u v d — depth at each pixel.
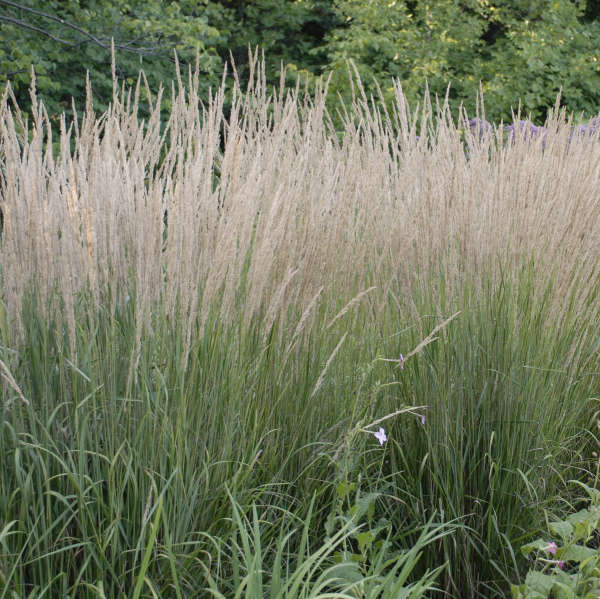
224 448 2.23
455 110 11.45
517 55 11.95
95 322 2.19
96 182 2.12
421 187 2.86
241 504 2.23
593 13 14.94
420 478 2.55
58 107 8.88
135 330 2.19
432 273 2.70
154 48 8.86
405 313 2.72
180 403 2.08
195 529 2.19
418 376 2.64
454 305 2.68
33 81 2.19
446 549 2.46
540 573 2.26
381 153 2.93
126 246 2.31
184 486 2.12
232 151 2.35
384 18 12.18
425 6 13.16
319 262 2.46
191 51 9.52
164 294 2.15
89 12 9.05
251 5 13.84
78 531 2.04
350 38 12.23
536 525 2.59
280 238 2.41
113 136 2.43
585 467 3.06
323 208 2.66
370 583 1.96
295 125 2.89
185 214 2.10
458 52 13.11
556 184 2.93
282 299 2.37
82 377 2.10
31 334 2.07
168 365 2.18
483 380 2.62
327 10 13.62
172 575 1.95
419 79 11.23
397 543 2.63
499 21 13.94
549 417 2.72
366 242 2.71
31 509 1.99
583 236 2.82
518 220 2.77
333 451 2.48
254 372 2.40
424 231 2.68
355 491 2.50
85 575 2.03
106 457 1.96
